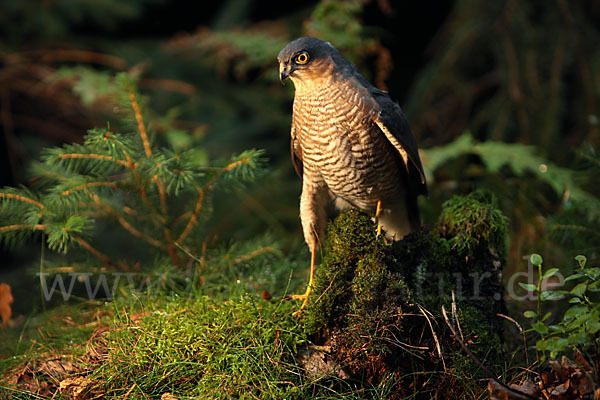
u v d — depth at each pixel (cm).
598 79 1098
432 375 541
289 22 1344
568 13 1134
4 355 635
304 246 834
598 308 459
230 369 533
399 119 638
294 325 563
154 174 689
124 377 534
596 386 446
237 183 773
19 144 1350
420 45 1564
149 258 782
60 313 701
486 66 1239
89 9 1349
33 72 1327
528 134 1090
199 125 1359
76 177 733
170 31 1672
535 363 545
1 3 1303
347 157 633
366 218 569
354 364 540
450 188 1032
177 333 562
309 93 625
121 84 705
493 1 1173
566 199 846
